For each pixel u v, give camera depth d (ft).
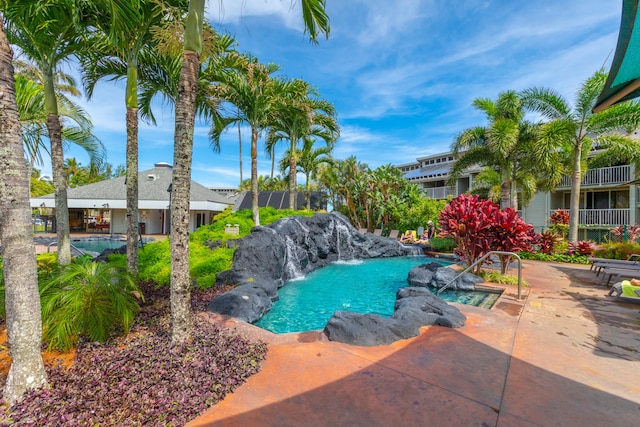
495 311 18.17
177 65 26.20
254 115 41.45
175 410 8.61
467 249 29.27
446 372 10.77
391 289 31.65
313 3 15.65
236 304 19.74
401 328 14.23
